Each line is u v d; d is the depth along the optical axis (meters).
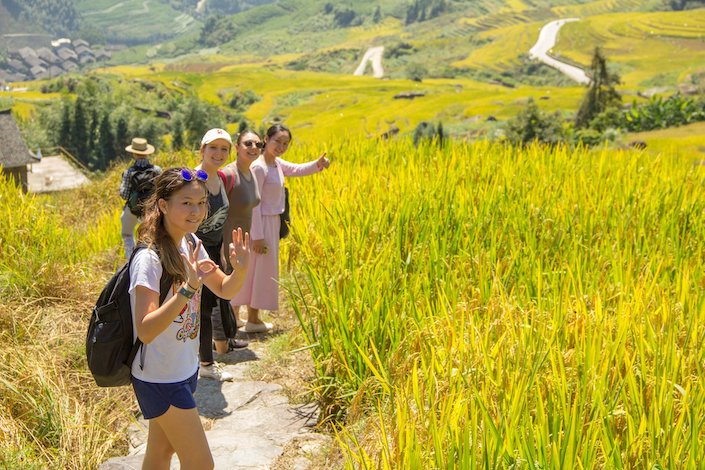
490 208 8.05
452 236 7.35
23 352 6.32
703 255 7.21
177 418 4.06
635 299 5.22
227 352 7.51
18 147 54.22
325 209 8.22
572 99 189.25
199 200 3.89
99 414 5.76
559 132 72.69
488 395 4.00
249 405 6.23
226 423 5.88
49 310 7.41
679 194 8.86
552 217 7.90
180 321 4.03
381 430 4.06
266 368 6.98
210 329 6.74
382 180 9.64
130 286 3.85
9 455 4.87
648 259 6.79
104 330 3.91
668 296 5.44
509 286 6.19
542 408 3.73
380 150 13.20
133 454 5.45
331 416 5.66
